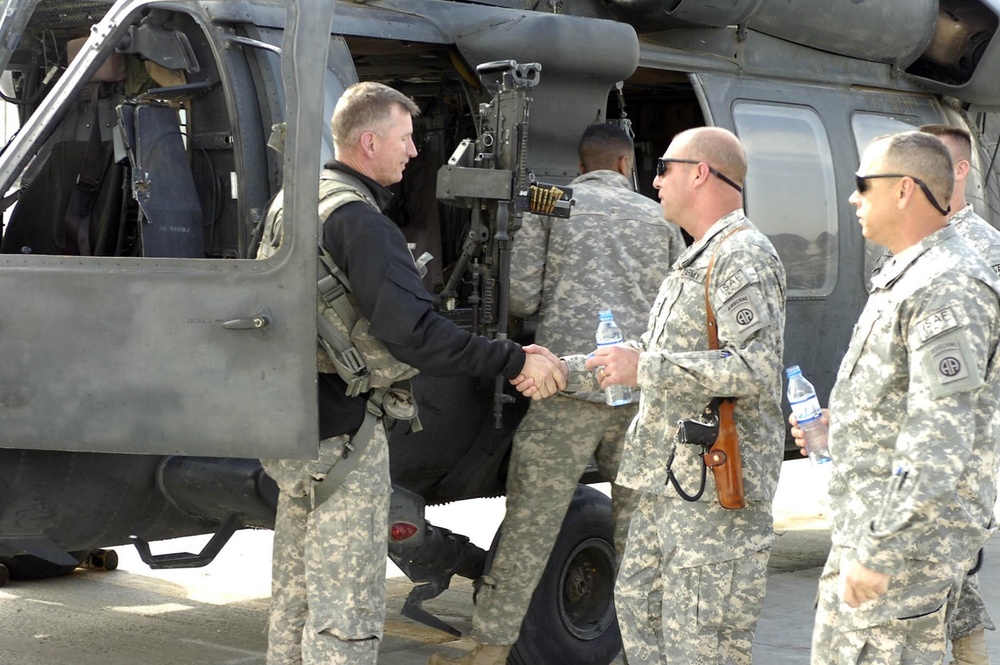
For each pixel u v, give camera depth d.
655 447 3.52
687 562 3.44
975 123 6.71
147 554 4.28
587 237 4.23
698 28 5.50
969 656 4.18
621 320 4.20
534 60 4.53
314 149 3.19
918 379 2.76
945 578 2.84
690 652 3.44
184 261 3.34
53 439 3.51
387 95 3.54
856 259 5.89
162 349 3.37
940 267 2.80
